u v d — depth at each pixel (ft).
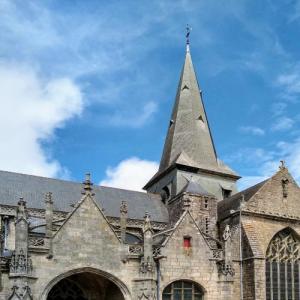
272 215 169.58
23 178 175.01
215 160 212.64
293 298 164.66
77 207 131.03
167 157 213.25
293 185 181.16
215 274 144.66
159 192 207.51
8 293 118.42
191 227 145.59
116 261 132.46
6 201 160.15
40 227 151.33
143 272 133.28
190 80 227.20
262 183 179.42
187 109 219.41
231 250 151.12
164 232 150.51
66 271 125.18
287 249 170.19
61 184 181.37
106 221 133.80
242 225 164.14
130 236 166.81
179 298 139.23
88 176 134.92
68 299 144.46
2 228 152.66
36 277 121.19
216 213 179.11
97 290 146.61
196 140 212.23
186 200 149.28
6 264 120.88
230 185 208.03
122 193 193.36
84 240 129.49
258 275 153.07
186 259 141.69
